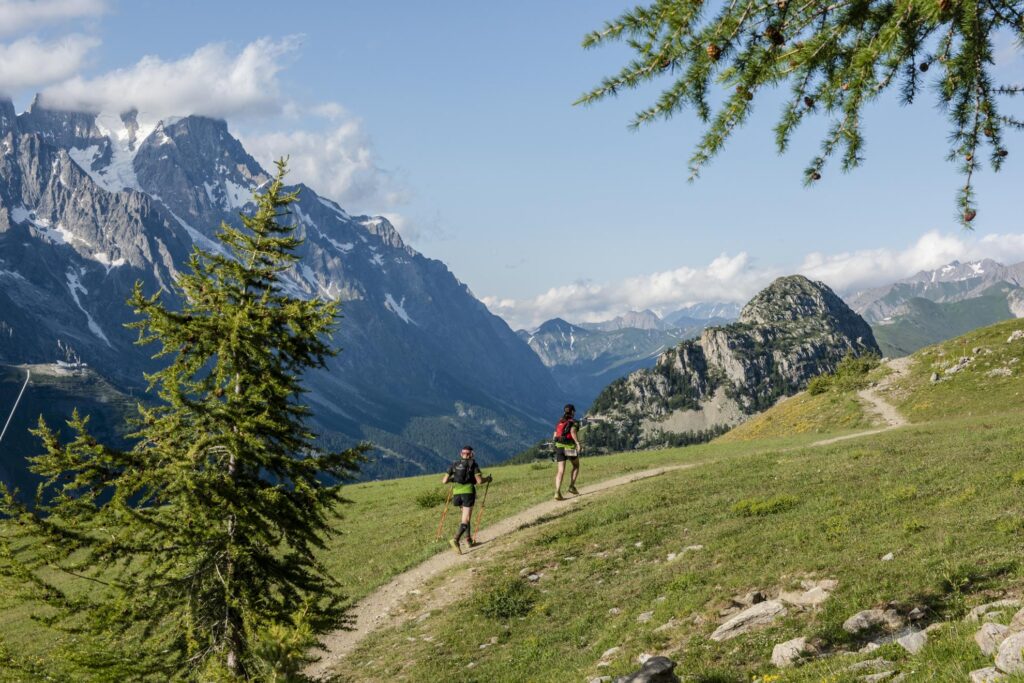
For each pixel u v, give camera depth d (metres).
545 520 26.72
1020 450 24.52
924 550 14.55
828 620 12.47
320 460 13.39
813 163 6.57
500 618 19.33
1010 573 12.03
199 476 12.49
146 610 12.41
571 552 22.84
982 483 20.16
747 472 31.11
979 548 13.78
